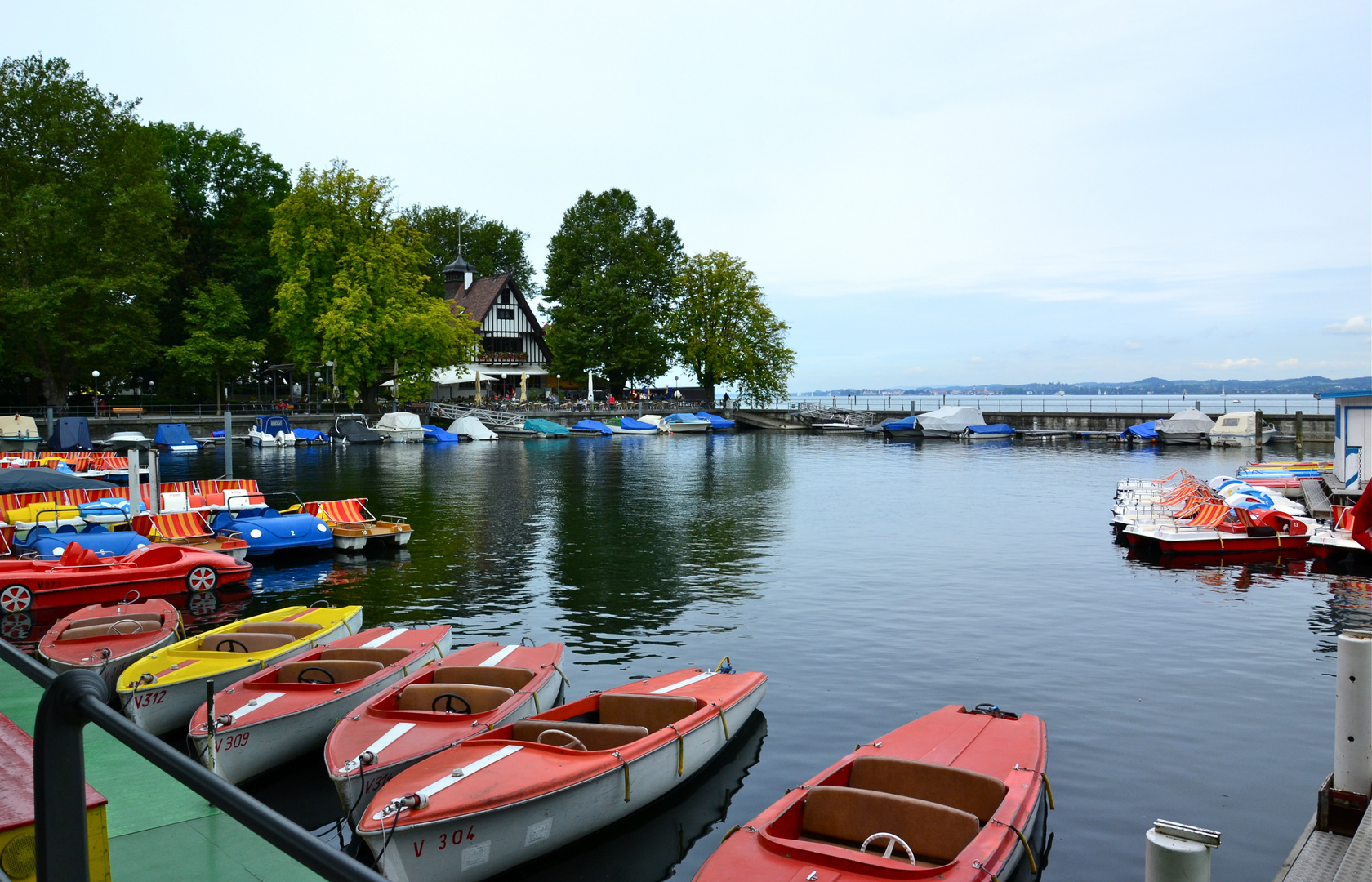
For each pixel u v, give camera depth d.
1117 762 11.43
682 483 43.56
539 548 26.31
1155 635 17.20
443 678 12.07
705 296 94.00
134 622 14.38
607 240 95.50
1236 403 110.75
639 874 8.98
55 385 62.53
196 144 76.88
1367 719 7.92
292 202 67.19
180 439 59.88
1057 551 25.92
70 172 62.00
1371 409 30.67
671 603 19.78
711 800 10.49
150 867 6.08
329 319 65.50
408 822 7.89
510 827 8.59
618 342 94.31
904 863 7.38
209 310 67.25
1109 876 8.79
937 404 123.44
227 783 2.04
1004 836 7.80
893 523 31.16
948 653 15.98
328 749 9.69
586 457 59.41
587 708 11.20
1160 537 24.89
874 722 12.76
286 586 21.45
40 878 2.12
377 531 26.27
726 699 11.55
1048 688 14.17
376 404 80.06
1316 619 18.44
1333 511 28.42
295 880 5.91
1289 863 7.50
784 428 94.69
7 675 6.39
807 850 7.45
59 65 61.34
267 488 40.59
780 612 18.91
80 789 2.14
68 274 59.66
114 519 25.64
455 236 110.25
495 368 92.38
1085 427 83.44
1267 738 12.20
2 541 21.77
